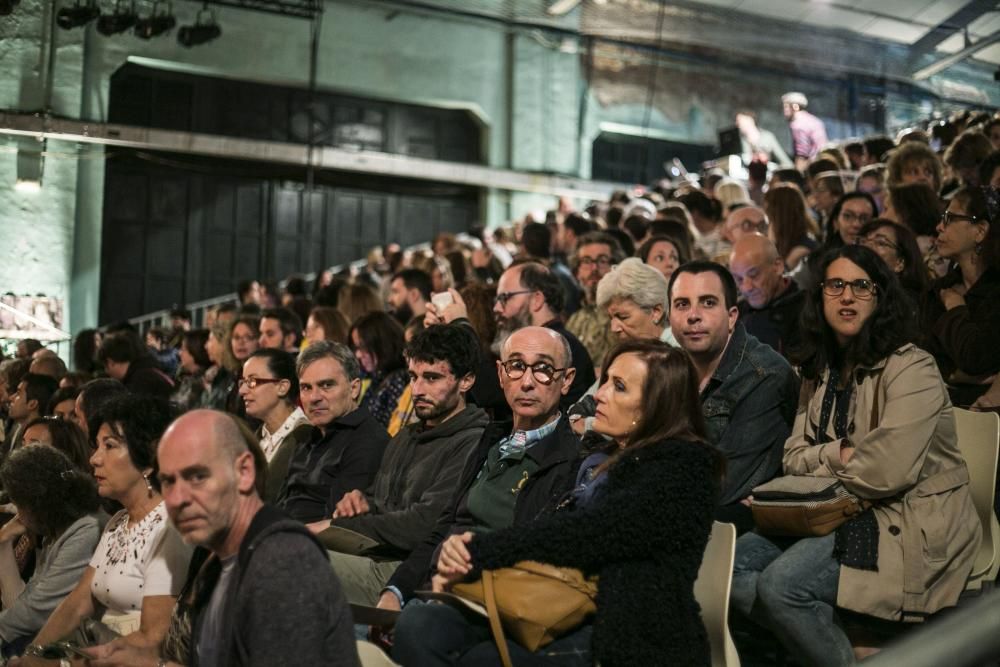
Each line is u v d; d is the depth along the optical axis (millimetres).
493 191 15609
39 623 3838
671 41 15398
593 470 3111
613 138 15977
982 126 7844
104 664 3035
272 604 2285
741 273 4551
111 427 3453
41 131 10711
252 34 13664
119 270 13820
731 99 15633
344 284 8141
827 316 3322
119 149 12289
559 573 2693
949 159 6652
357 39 14492
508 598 2680
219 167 14227
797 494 3174
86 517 3979
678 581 2689
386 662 2746
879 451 3076
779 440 3578
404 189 15602
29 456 3965
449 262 8602
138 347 7043
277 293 10523
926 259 5008
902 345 3250
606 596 2660
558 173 15531
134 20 11133
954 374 4043
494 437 3508
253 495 2514
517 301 4668
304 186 15047
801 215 6188
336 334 5906
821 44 14047
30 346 8734
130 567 3408
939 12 12523
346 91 14531
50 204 10891
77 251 11438
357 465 4121
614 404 2912
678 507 2691
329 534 3666
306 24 14055
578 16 14945
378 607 3146
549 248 7703
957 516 3104
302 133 14430
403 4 14664
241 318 6406
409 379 5004
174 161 13898
